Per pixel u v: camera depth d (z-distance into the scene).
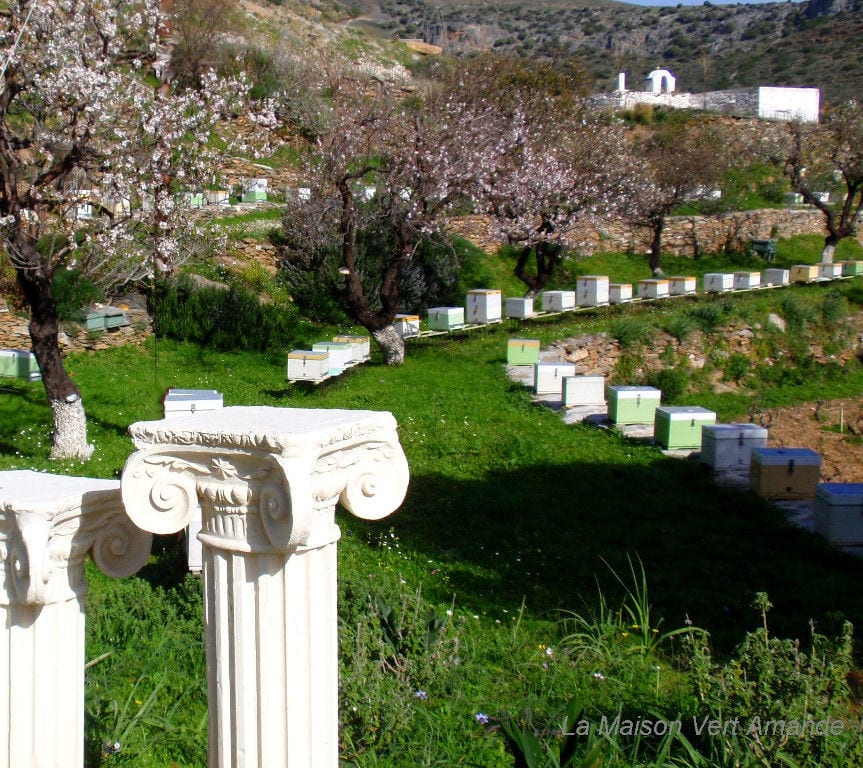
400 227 19.64
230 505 3.04
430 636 6.64
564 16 111.06
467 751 5.44
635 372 20.73
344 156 19.31
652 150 35.00
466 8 109.19
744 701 5.10
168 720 5.45
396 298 19.44
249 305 21.55
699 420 15.12
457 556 10.07
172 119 14.32
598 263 31.69
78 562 3.45
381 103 21.45
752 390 21.38
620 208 29.42
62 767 3.48
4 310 18.98
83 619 3.56
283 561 3.05
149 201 14.05
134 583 7.73
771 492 12.95
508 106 33.03
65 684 3.46
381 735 5.46
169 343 20.38
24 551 3.20
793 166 35.94
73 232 12.99
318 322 23.70
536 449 14.64
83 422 13.17
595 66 95.44
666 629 8.10
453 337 22.22
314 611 3.13
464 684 6.37
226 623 3.12
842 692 5.04
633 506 12.46
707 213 34.88
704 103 49.75
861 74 79.69
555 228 25.11
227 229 24.91
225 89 16.31
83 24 13.25
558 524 11.56
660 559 10.37
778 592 9.30
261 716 3.09
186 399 12.15
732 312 22.56
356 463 3.22
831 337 23.42
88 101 12.73
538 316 24.12
